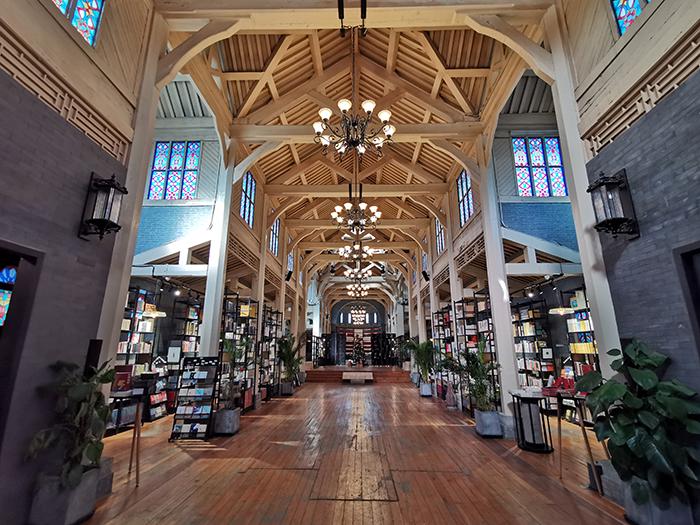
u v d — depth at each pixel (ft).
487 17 12.74
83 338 9.09
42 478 7.76
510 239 19.22
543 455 13.73
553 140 21.66
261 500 9.55
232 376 18.75
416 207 36.22
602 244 9.98
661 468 6.93
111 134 10.37
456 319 26.04
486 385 18.04
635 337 8.74
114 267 10.27
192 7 12.59
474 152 22.57
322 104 20.90
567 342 22.16
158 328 25.76
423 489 10.34
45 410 7.89
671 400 6.99
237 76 19.20
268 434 17.12
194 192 21.79
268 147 21.01
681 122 7.49
